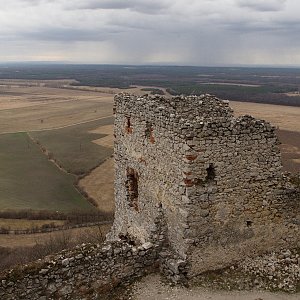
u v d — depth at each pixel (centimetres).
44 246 3600
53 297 1399
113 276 1493
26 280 1364
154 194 1648
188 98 1811
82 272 1440
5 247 3747
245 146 1487
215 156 1445
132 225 1859
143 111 1662
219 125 1435
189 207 1438
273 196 1573
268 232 1591
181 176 1445
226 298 1404
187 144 1401
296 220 1636
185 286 1462
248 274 1509
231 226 1518
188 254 1470
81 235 3897
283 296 1417
